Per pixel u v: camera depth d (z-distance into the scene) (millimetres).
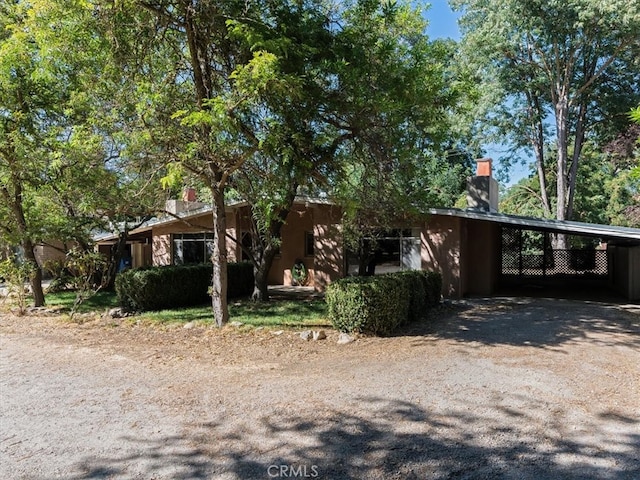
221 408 4543
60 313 11078
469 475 3281
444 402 4691
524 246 29609
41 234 11742
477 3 23359
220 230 9039
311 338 7723
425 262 14352
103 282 14172
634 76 23281
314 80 7691
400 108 7375
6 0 9875
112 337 8133
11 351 7117
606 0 18500
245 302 12773
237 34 6836
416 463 3449
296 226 17797
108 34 7457
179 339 7871
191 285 12461
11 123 10383
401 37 10000
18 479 3207
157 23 7926
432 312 10766
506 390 5070
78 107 8844
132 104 7684
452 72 20125
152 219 17406
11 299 12484
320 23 8070
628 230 11359
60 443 3787
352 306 7930
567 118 25281
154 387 5223
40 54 7742
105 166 9133
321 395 4898
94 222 12586
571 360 6352
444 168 16062
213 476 3256
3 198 11547
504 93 24484
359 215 11039
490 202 15109
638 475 3275
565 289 16641
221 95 7711
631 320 9680
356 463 3449
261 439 3852
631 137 22578
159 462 3459
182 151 7762
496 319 9812
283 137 7457
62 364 6285
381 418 4281
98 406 4633
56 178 10062
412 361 6270
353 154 8844
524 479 3227
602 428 4086
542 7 20703
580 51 23281
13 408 4602
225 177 8828
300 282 17484
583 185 31547
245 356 6641
